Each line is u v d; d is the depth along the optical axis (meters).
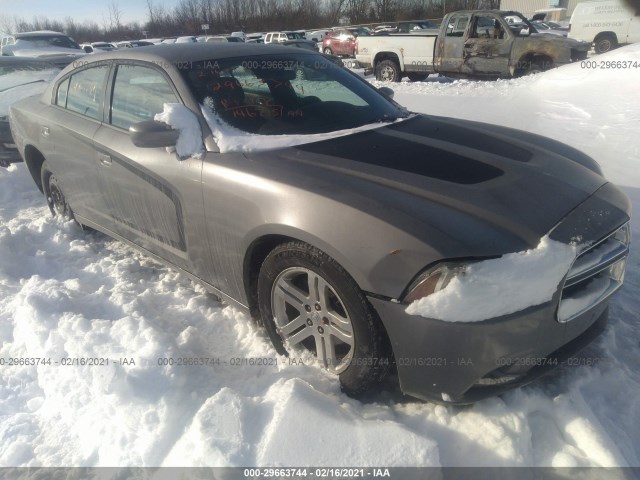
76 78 3.91
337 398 2.32
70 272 3.73
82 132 3.56
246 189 2.43
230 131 2.77
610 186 2.61
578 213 2.22
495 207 2.13
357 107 3.30
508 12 13.07
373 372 2.20
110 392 2.27
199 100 2.88
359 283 2.07
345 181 2.27
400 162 2.48
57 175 4.15
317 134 2.85
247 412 2.09
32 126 4.27
